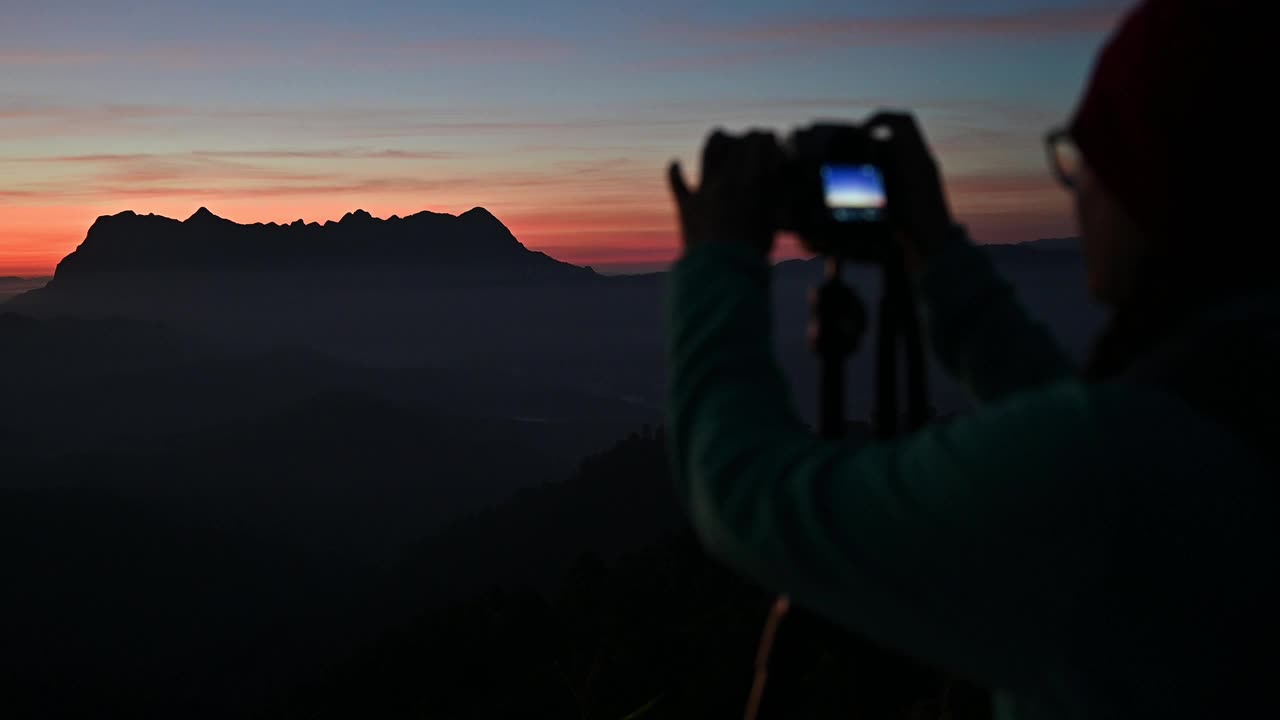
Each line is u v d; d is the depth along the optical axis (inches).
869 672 42.9
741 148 42.4
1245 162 27.7
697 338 37.0
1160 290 31.5
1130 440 27.6
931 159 48.3
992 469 28.4
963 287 46.9
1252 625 26.4
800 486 31.7
